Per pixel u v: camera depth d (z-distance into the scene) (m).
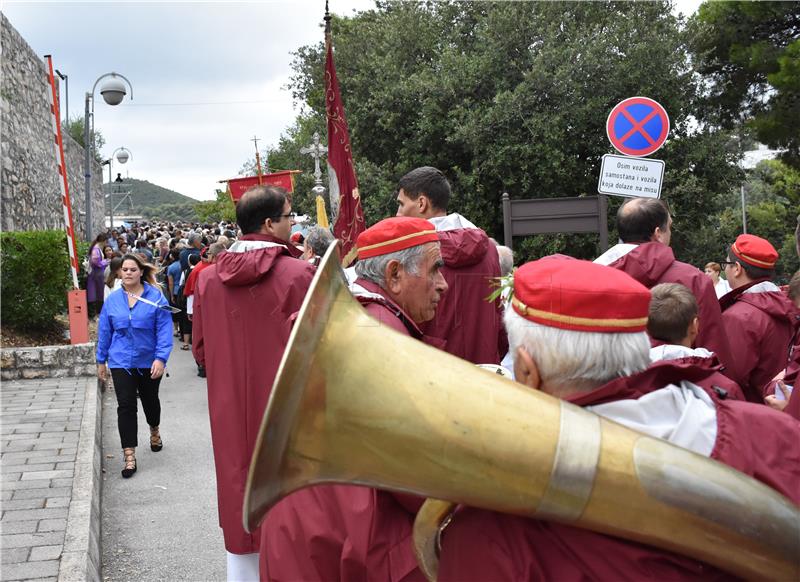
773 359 3.76
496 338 3.36
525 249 16.77
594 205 7.00
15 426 6.39
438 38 18.36
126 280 6.30
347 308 1.37
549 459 1.15
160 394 9.27
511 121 15.79
